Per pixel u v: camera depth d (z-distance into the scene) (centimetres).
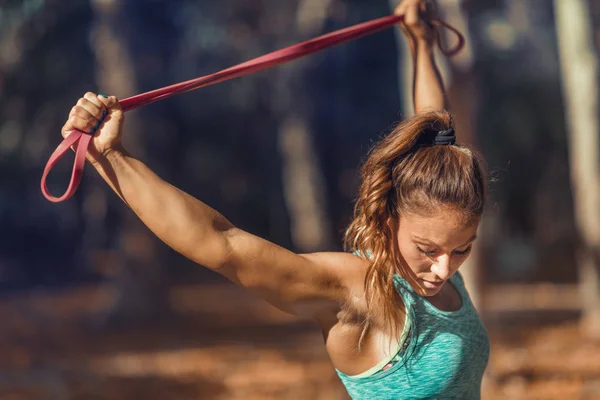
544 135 3566
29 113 2933
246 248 303
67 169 3219
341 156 3819
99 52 2239
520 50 3341
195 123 3516
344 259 323
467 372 334
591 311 1831
